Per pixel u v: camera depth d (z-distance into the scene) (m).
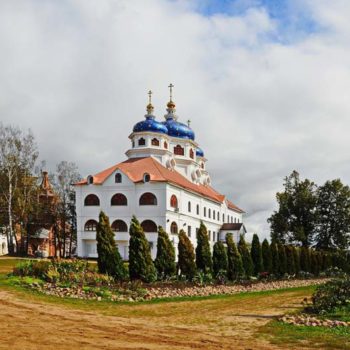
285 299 34.44
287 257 63.75
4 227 76.12
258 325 21.42
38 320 18.86
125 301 28.86
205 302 31.30
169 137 90.12
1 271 39.56
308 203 95.62
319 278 63.66
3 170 73.88
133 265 36.66
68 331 17.11
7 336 15.23
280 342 17.58
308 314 25.25
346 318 23.36
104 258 35.66
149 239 73.81
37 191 77.94
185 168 94.50
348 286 26.67
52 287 28.59
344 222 95.00
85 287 29.78
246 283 46.84
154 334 18.05
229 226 100.88
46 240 87.19
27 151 80.06
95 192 76.75
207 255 46.50
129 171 78.69
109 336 16.88
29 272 31.25
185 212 81.81
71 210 84.94
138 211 74.81
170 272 40.72
